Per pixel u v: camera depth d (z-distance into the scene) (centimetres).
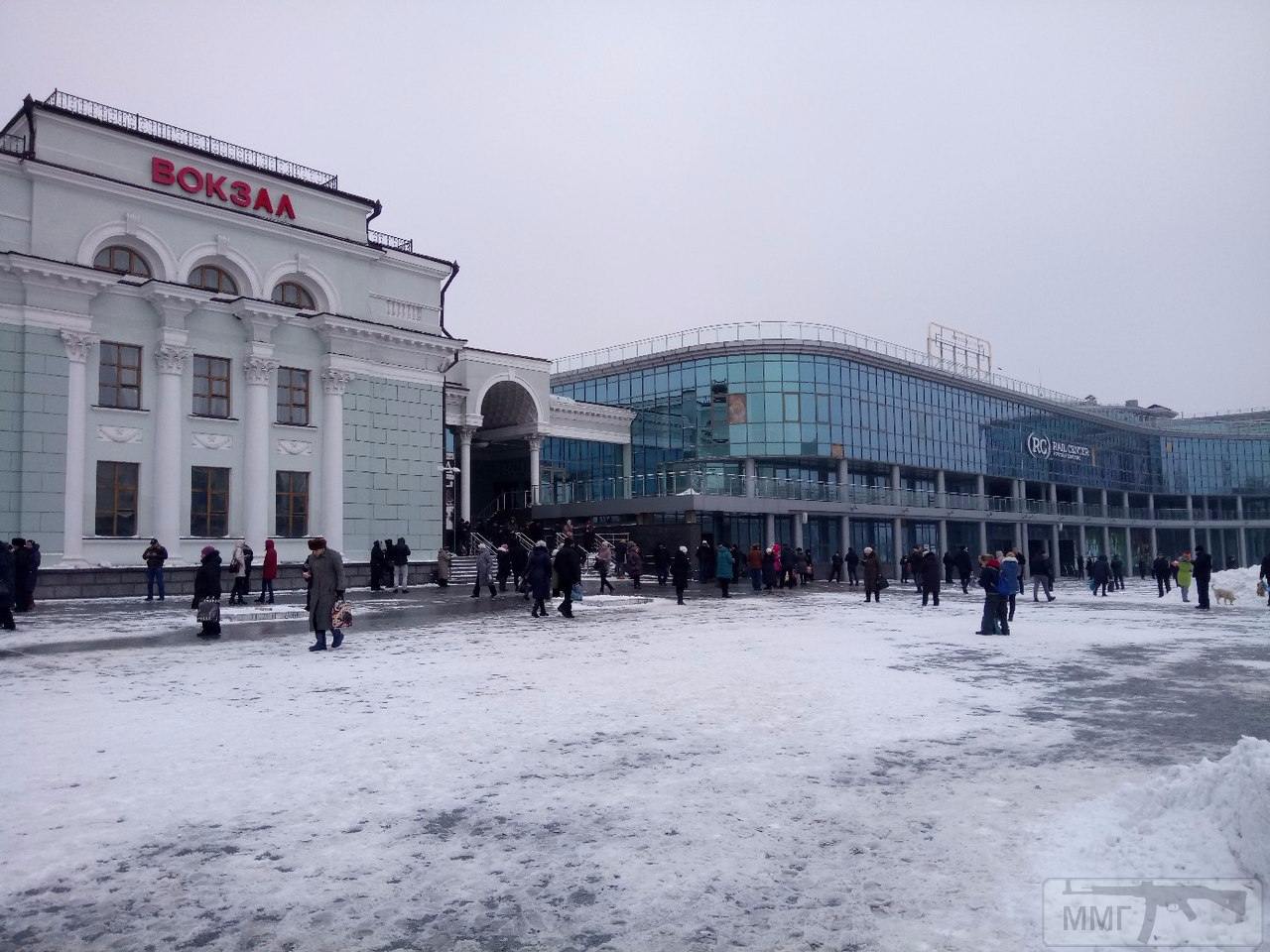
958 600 2725
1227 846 450
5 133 2806
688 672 1148
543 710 894
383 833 528
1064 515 6556
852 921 402
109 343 2745
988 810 558
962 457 5919
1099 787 609
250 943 387
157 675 1126
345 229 3428
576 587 2067
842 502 4681
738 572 3903
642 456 5038
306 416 3206
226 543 2947
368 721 841
